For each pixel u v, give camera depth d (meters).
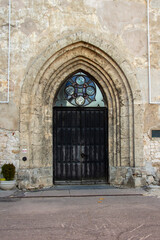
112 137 10.11
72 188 9.46
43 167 9.65
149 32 9.97
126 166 9.76
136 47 9.88
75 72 10.36
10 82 9.41
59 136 10.21
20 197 8.11
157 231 5.18
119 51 9.77
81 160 10.22
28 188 9.00
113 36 9.79
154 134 9.73
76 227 5.44
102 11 9.82
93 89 10.38
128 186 9.48
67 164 10.18
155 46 9.97
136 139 9.55
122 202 7.46
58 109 10.26
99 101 10.39
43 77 9.64
